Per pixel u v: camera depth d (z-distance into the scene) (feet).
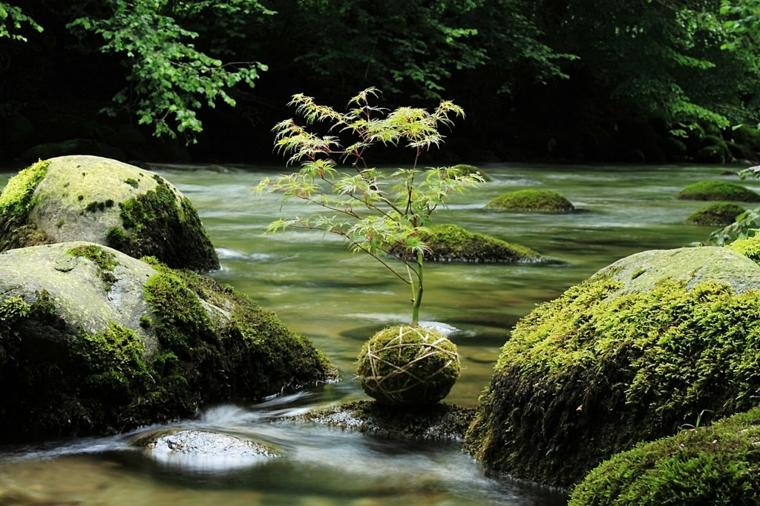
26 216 22.91
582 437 11.25
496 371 12.76
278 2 82.53
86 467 12.04
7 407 13.20
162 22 66.23
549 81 102.12
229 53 81.76
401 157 83.76
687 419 10.46
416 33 86.89
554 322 12.75
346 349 18.16
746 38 103.86
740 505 7.86
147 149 71.10
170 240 24.21
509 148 95.96
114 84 77.36
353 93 87.04
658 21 101.19
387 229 16.38
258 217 42.63
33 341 13.34
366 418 13.99
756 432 8.50
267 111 84.23
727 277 11.69
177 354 14.53
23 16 61.41
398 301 23.00
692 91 112.47
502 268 28.84
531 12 102.78
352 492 11.28
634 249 34.50
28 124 66.49
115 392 13.62
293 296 23.45
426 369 13.94
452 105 16.53
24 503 10.78
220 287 16.93
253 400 15.25
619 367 11.14
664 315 11.35
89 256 14.88
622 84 101.76
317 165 17.30
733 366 10.43
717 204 44.34
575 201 55.42
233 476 11.79
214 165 68.39
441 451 12.85
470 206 50.96
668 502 8.11
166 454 12.55
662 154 102.78
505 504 10.89
